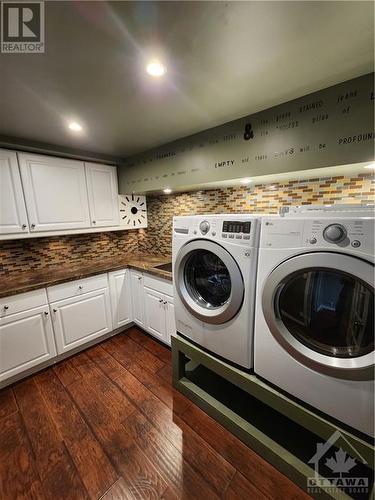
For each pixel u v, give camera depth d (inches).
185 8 30.2
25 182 78.2
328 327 41.8
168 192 106.7
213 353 60.0
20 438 56.6
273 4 29.6
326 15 31.3
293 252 41.4
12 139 72.5
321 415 42.2
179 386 69.8
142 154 93.5
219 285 62.4
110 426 59.4
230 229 51.2
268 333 46.8
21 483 47.4
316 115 50.3
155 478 47.8
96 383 74.4
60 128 68.3
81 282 87.6
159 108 57.5
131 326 110.3
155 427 58.9
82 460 51.4
